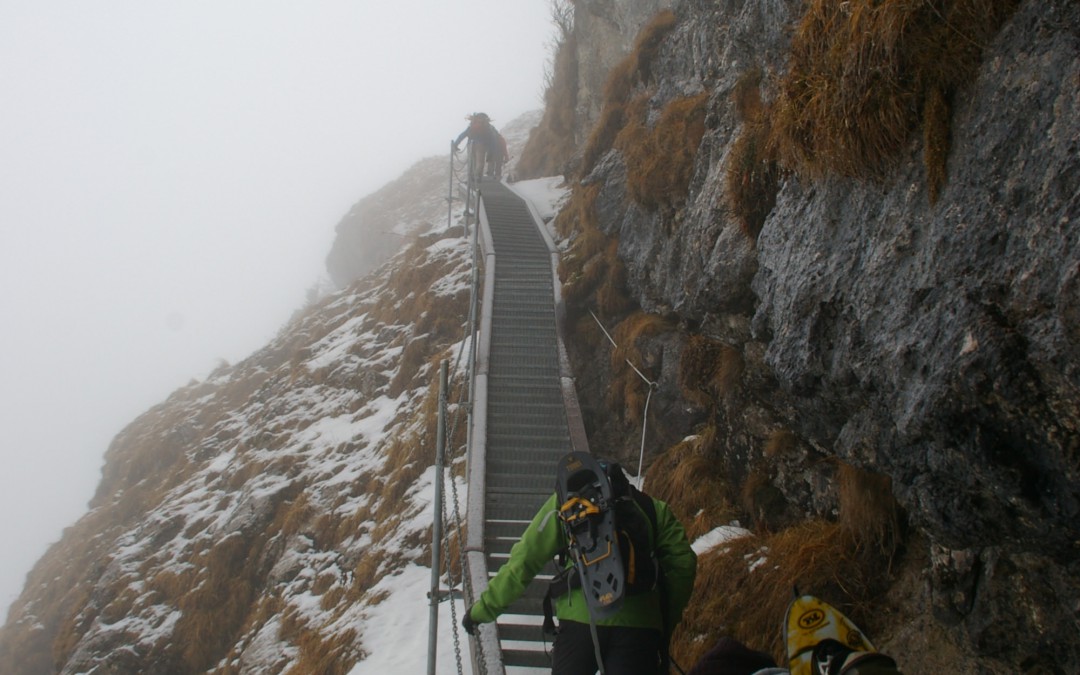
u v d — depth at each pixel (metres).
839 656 2.02
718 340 6.71
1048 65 3.09
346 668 7.84
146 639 11.04
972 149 3.43
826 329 4.46
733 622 5.38
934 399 3.34
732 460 6.78
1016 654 3.67
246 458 14.24
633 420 9.02
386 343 15.04
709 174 7.23
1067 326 2.78
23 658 14.77
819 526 5.38
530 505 8.34
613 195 11.47
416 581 8.74
